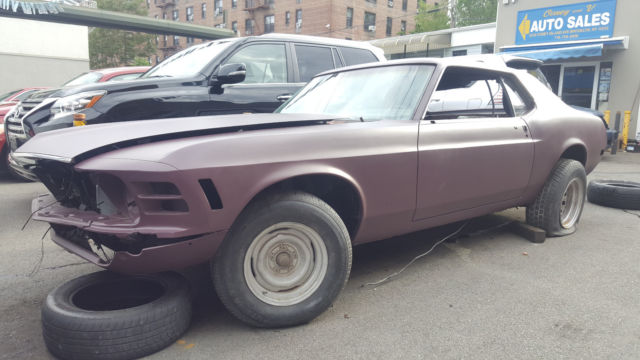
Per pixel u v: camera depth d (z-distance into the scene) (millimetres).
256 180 2189
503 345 2229
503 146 3334
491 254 3588
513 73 3781
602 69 13922
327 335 2332
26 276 3215
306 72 5793
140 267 2100
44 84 23000
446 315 2549
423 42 22250
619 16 13453
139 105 4594
